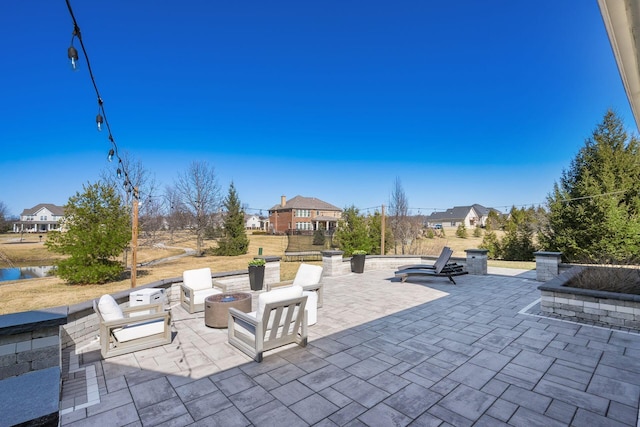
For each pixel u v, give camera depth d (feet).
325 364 12.70
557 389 10.69
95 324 15.84
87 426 8.80
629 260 38.75
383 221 46.50
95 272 33.73
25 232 175.01
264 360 13.12
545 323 17.90
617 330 16.52
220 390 10.74
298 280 22.30
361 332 16.51
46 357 9.73
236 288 27.71
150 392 10.63
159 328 14.85
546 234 51.52
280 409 9.61
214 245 95.40
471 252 35.68
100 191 35.12
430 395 10.37
